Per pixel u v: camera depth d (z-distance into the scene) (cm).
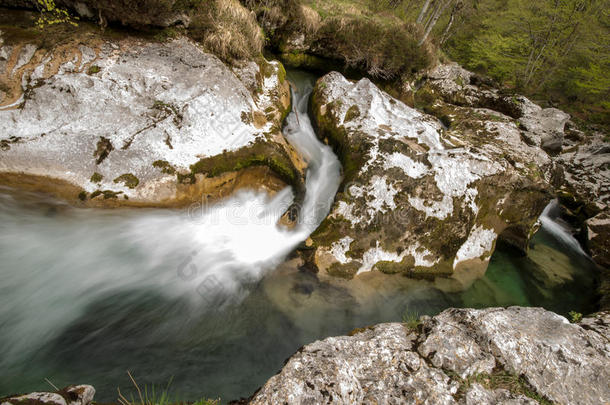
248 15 710
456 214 489
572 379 249
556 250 672
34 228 389
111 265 395
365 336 284
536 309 320
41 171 395
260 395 214
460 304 471
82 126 429
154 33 549
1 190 385
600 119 1423
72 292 360
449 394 229
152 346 329
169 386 294
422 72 1091
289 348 355
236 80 564
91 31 500
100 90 456
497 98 1115
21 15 465
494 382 242
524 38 1619
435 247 483
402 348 265
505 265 579
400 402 221
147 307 365
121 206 414
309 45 912
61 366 295
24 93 427
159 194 428
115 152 421
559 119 1024
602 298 537
